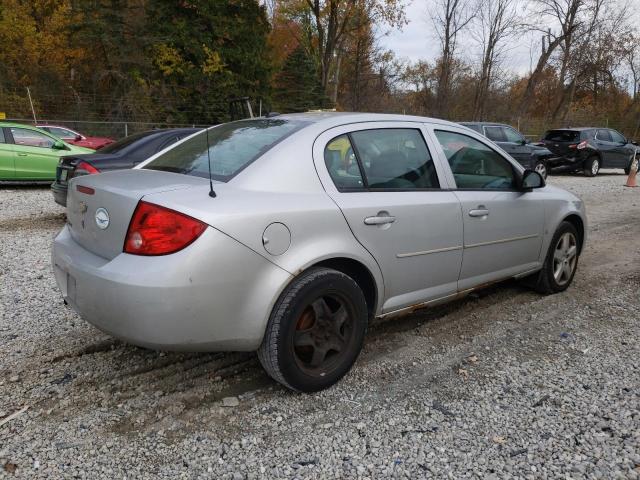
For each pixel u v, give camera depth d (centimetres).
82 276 273
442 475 241
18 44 3081
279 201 282
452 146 390
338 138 324
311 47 3734
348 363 317
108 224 275
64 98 2858
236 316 269
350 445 262
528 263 452
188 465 246
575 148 1786
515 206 422
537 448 260
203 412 288
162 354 355
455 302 469
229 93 3127
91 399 299
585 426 278
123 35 2928
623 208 1077
